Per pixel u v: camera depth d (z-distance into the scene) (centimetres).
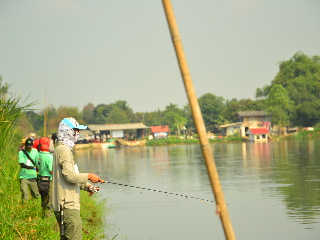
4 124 1636
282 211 2130
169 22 502
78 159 8538
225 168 4744
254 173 4031
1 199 1551
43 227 1359
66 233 984
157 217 2047
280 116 18288
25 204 1602
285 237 1639
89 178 993
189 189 3088
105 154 10812
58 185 983
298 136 16525
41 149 1630
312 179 3362
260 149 9400
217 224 1889
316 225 1812
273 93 19162
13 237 1259
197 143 18300
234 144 14362
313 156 6156
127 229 1783
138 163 6444
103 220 1969
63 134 994
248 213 2119
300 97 19612
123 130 19912
